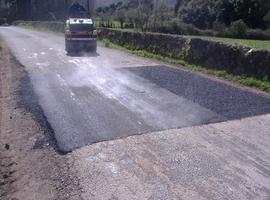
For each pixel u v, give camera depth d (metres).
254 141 7.41
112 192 5.61
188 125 8.25
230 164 6.43
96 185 5.83
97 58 17.78
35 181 6.09
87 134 7.76
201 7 39.44
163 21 33.88
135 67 15.24
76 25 19.53
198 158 6.66
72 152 6.97
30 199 5.58
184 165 6.41
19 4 76.38
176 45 17.69
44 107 9.66
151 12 35.78
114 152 6.94
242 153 6.86
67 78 13.08
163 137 7.61
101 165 6.46
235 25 33.09
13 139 7.84
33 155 7.02
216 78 13.27
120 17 38.03
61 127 8.19
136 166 6.40
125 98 10.42
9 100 10.57
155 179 5.96
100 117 8.81
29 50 21.22
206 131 7.93
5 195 5.74
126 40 23.42
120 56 18.69
